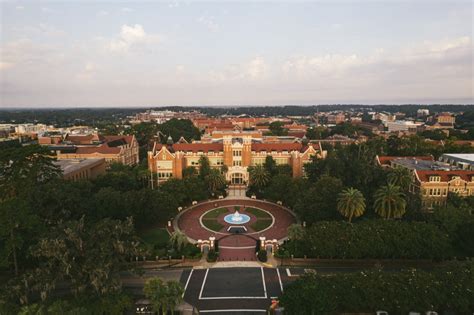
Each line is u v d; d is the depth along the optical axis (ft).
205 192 408.46
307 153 467.11
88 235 204.13
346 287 184.75
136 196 313.12
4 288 183.52
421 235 247.70
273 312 196.75
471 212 294.25
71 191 284.20
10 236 219.20
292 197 371.15
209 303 209.46
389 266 252.62
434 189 341.62
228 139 489.26
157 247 281.33
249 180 463.42
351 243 243.81
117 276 191.62
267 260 265.95
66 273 183.52
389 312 186.50
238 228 326.03
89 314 173.47
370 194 315.37
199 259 263.49
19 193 259.39
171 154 449.48
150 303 198.29
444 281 185.68
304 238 261.85
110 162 499.92
